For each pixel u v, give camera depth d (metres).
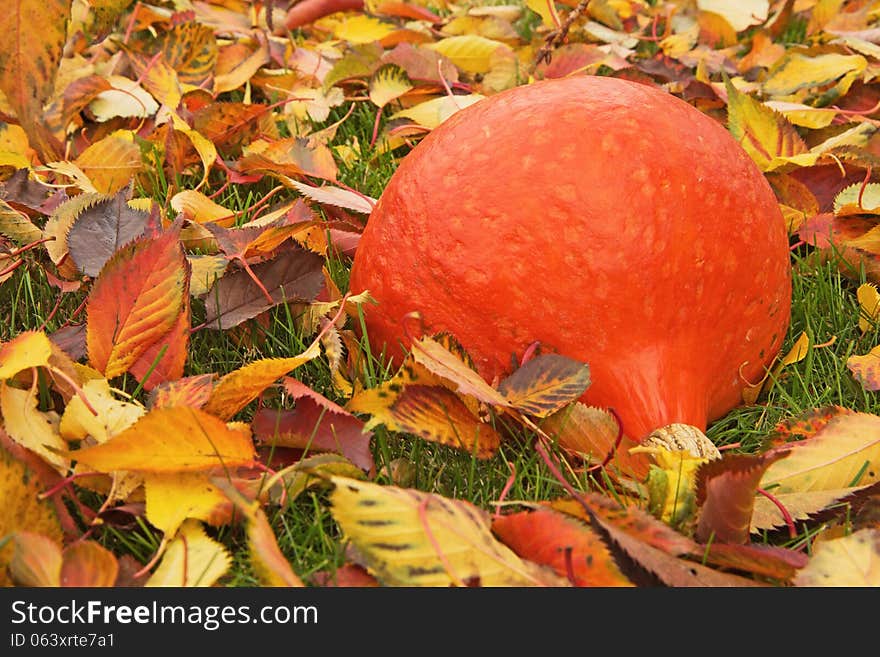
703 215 0.78
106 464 0.71
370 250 0.82
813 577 0.69
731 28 1.33
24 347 0.77
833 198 0.98
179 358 0.80
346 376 0.84
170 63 1.11
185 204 0.92
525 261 0.77
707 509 0.72
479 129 0.80
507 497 0.77
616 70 1.13
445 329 0.79
